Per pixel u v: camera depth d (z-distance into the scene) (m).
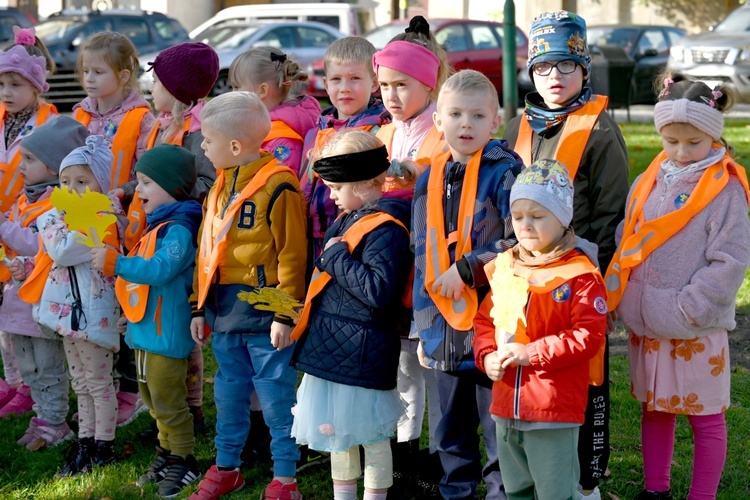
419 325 3.48
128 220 4.48
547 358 3.05
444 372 3.53
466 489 3.54
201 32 19.66
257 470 4.27
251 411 4.38
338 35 18.83
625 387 5.09
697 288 3.46
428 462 3.95
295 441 3.90
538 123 3.75
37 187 4.51
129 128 4.77
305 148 4.34
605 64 15.09
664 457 3.73
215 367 5.61
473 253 3.34
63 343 4.54
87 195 3.89
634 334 3.65
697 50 17.09
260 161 3.92
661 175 3.64
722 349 3.57
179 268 4.02
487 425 3.52
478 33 18.41
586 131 3.63
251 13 20.33
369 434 3.54
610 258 3.69
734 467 4.12
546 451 3.14
